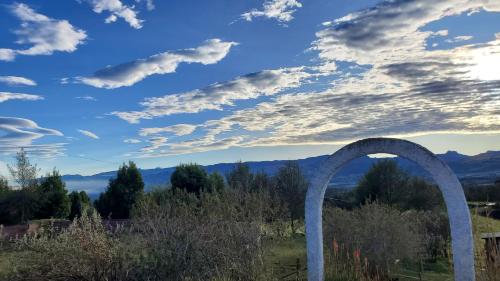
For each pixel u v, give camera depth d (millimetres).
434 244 13422
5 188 30125
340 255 10820
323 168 8250
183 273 8891
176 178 28016
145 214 12594
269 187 23734
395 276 10938
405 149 7613
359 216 11766
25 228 15750
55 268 8469
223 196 13680
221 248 9359
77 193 32906
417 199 26969
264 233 10836
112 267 8750
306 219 8281
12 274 8586
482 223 10734
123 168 30047
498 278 7727
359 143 7996
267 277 9273
